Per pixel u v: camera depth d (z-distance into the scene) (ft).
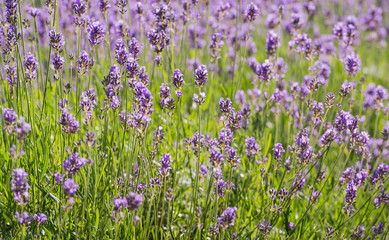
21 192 9.05
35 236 10.09
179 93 11.35
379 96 15.06
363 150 12.28
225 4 18.26
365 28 29.89
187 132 16.48
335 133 12.47
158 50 12.31
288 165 12.21
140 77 11.25
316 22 31.60
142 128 10.46
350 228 12.72
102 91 16.88
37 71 13.75
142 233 11.39
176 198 14.12
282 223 13.38
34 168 11.25
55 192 11.94
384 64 32.48
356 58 14.87
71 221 11.14
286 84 20.13
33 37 14.35
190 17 17.33
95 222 11.23
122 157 11.98
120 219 10.08
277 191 12.21
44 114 12.52
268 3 29.27
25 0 15.60
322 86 16.92
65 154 12.01
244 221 13.26
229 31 23.50
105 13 13.82
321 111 12.69
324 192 15.15
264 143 15.52
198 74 10.70
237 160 11.37
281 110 18.20
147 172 11.84
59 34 11.39
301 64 18.62
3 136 12.55
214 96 18.99
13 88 12.53
